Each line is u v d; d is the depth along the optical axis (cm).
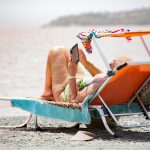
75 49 768
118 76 736
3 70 2164
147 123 877
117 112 786
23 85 1600
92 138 734
